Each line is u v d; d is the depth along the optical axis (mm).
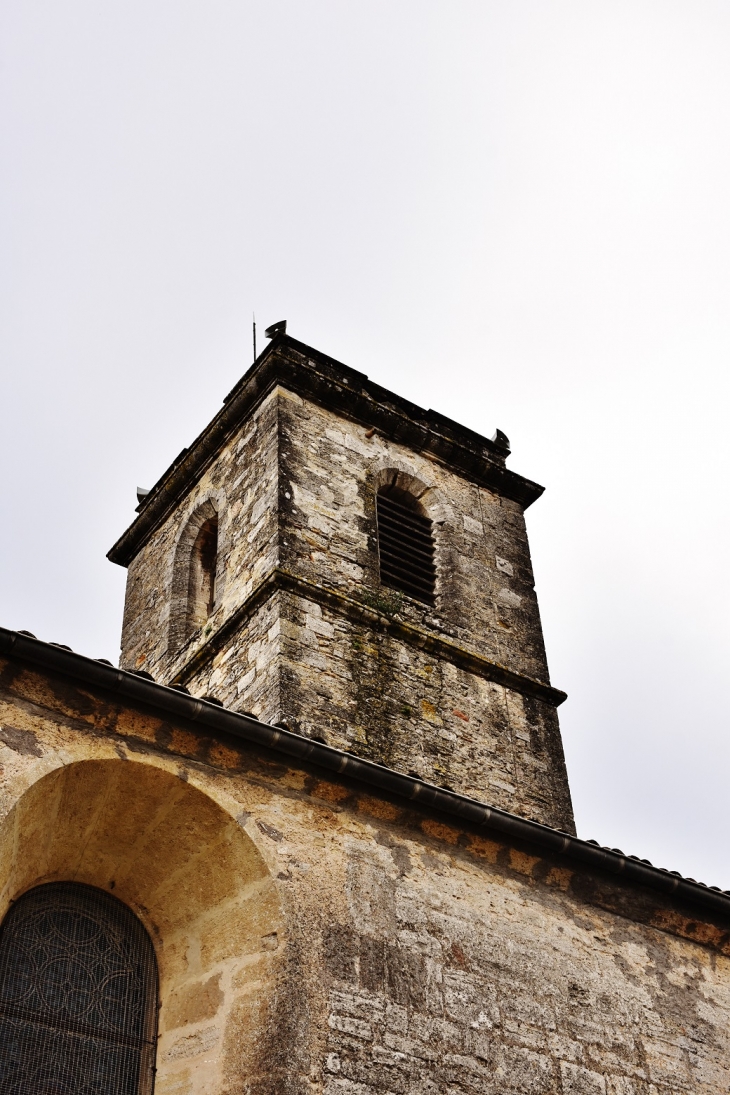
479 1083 9891
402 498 21016
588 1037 10688
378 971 9992
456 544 20484
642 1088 10656
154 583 21484
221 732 10352
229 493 20281
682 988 11570
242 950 9922
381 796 10875
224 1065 9453
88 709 9945
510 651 19547
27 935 9758
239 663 17578
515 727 18438
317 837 10422
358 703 16984
